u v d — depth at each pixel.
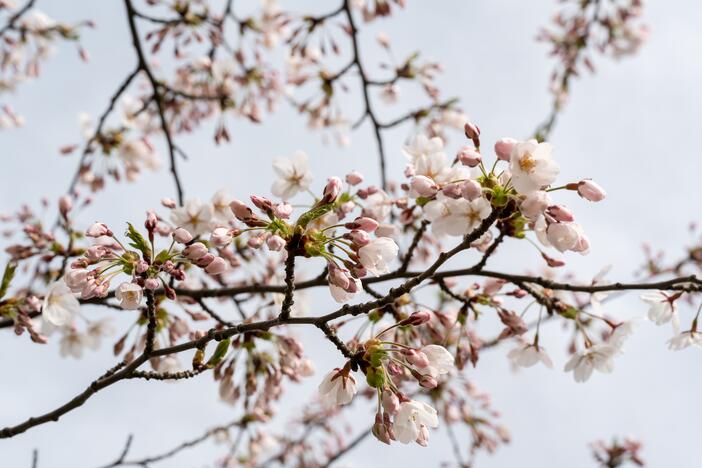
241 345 1.48
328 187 1.32
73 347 1.62
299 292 1.58
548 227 1.30
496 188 1.32
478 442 2.19
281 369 1.47
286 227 1.32
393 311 1.47
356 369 1.32
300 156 1.44
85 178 2.00
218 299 1.59
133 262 1.33
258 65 2.21
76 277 1.31
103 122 1.86
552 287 1.42
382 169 1.89
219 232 1.32
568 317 1.45
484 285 1.47
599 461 2.41
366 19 2.09
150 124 2.30
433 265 1.32
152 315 1.33
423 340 1.49
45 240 1.57
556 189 1.32
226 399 1.48
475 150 1.32
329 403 1.33
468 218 1.33
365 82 1.95
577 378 1.44
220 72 2.15
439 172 1.41
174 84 2.22
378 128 1.92
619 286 1.41
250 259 1.60
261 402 1.48
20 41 2.19
